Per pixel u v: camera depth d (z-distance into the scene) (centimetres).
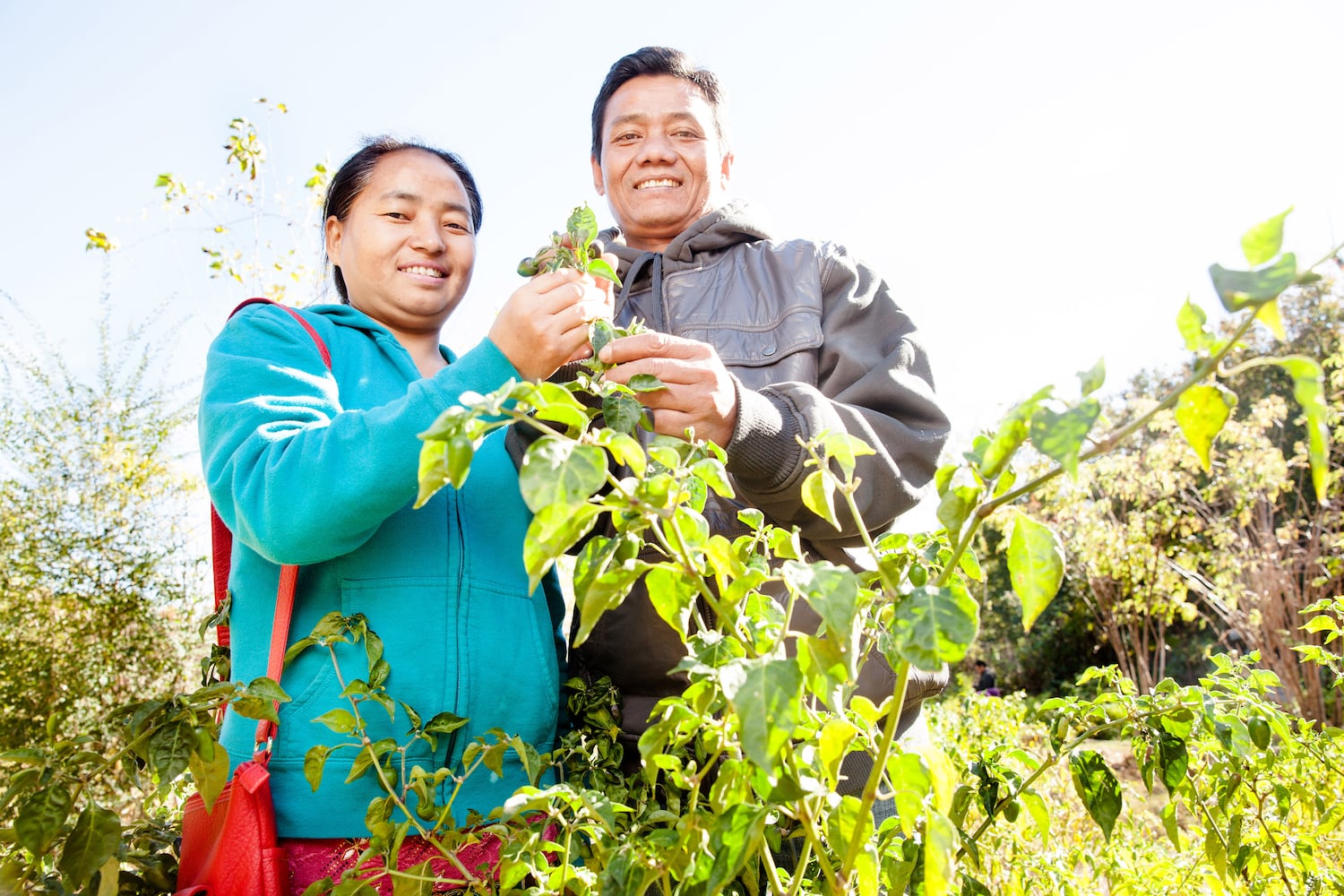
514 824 105
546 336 109
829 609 64
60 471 702
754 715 62
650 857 82
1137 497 945
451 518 131
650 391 108
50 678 646
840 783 139
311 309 150
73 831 96
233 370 129
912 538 89
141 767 107
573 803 88
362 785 115
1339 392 792
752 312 167
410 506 129
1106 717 111
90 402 717
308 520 109
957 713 563
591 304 113
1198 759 130
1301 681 705
